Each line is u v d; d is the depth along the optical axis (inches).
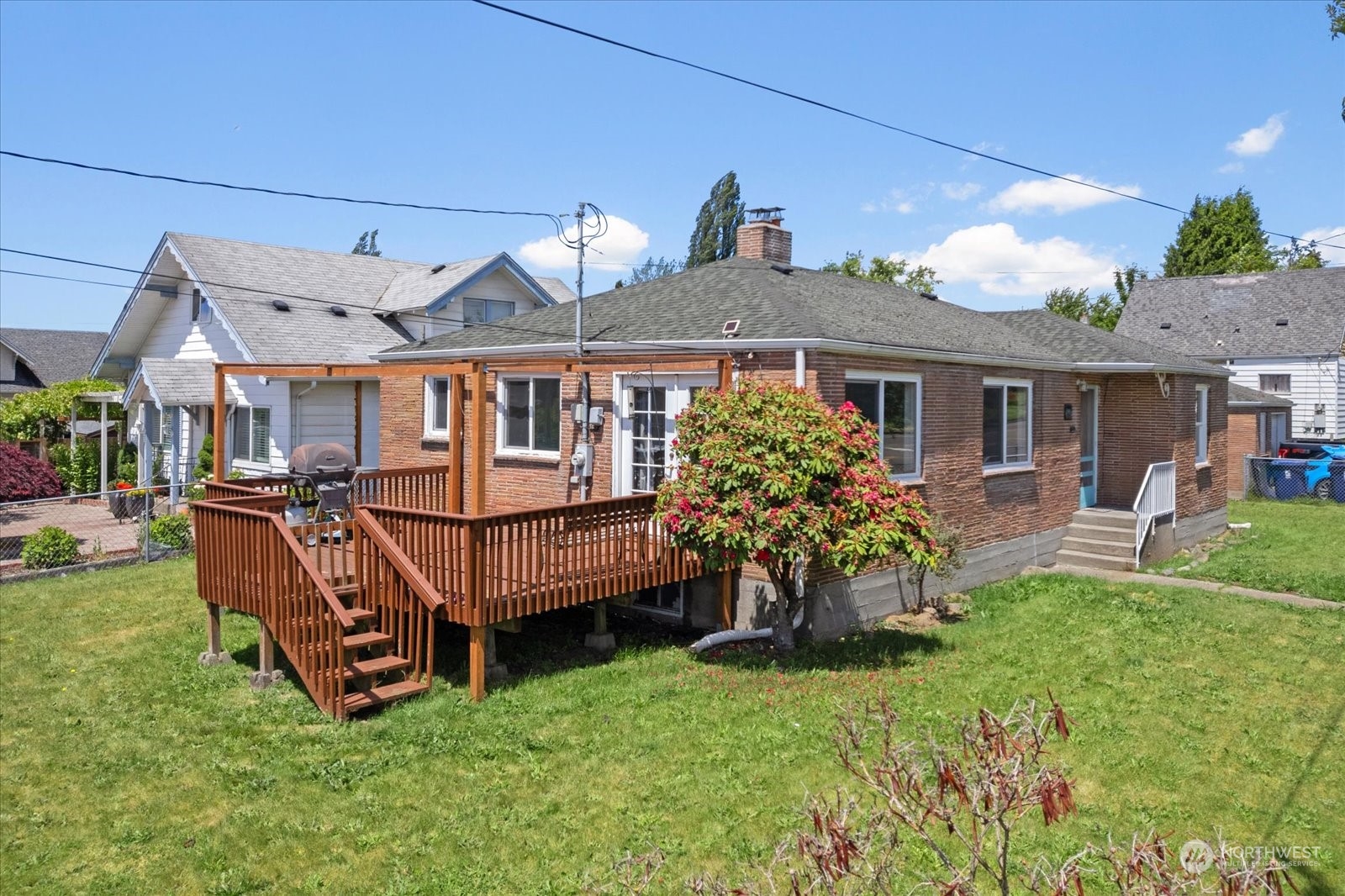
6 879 238.4
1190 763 299.9
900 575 503.8
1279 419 1223.5
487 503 575.2
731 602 458.9
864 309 563.8
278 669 396.5
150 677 391.2
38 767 303.7
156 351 994.7
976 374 553.6
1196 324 1379.2
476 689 354.9
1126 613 491.8
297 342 812.0
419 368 415.5
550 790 280.7
